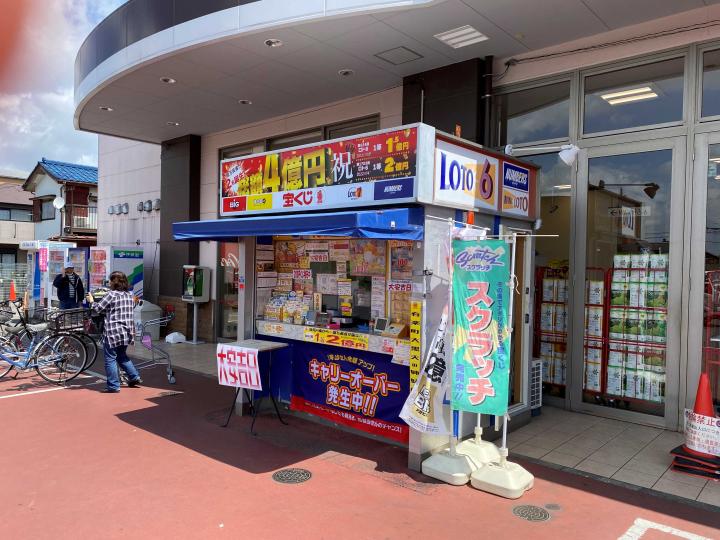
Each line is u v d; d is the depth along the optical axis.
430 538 3.17
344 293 5.29
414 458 4.16
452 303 4.06
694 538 3.19
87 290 11.84
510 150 5.14
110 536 3.16
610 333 5.74
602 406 5.75
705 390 4.28
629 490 3.88
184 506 3.55
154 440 4.84
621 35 5.61
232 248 10.16
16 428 5.15
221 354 5.20
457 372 4.05
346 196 4.49
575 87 5.96
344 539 3.14
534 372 5.66
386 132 4.16
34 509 3.49
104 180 13.81
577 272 5.93
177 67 7.01
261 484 3.90
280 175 5.13
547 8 5.20
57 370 7.60
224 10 6.03
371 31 5.82
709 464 4.08
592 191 5.84
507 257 3.89
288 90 7.93
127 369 6.83
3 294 15.83
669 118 5.33
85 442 4.77
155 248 11.95
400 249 4.75
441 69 6.86
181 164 10.95
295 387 5.57
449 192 4.24
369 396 4.89
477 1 5.08
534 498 3.73
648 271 5.47
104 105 8.77
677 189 5.23
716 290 5.03
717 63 5.06
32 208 25.61
